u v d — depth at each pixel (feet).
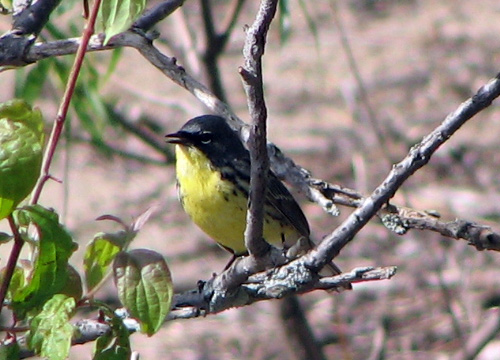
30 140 13.41
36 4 19.02
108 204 62.13
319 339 48.83
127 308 13.92
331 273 27.58
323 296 53.36
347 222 15.90
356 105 63.31
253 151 15.10
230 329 52.90
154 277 14.03
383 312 50.57
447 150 65.82
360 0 88.89
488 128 69.62
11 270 13.99
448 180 62.08
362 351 47.52
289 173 18.44
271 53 80.84
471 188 60.80
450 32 82.99
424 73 76.48
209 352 50.62
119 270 14.03
